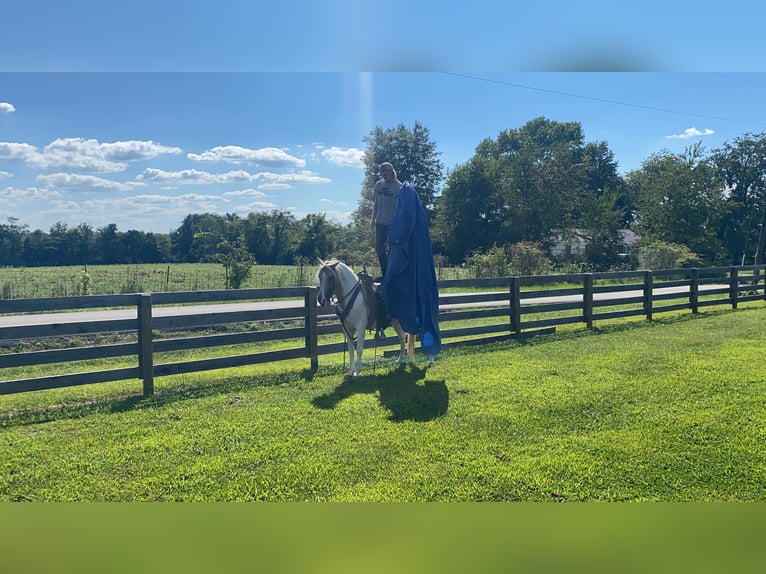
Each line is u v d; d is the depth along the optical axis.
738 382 6.89
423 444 4.83
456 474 4.20
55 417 5.70
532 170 48.12
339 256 41.31
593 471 4.25
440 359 8.60
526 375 7.43
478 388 6.76
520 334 10.75
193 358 9.77
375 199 8.28
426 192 59.22
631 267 40.56
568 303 11.66
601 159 70.62
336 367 8.27
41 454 4.59
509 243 48.75
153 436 5.05
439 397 6.36
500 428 5.26
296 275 25.84
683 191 47.00
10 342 10.09
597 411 5.79
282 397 6.45
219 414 5.75
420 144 58.56
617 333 11.19
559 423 5.41
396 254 7.68
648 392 6.48
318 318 8.63
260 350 10.43
